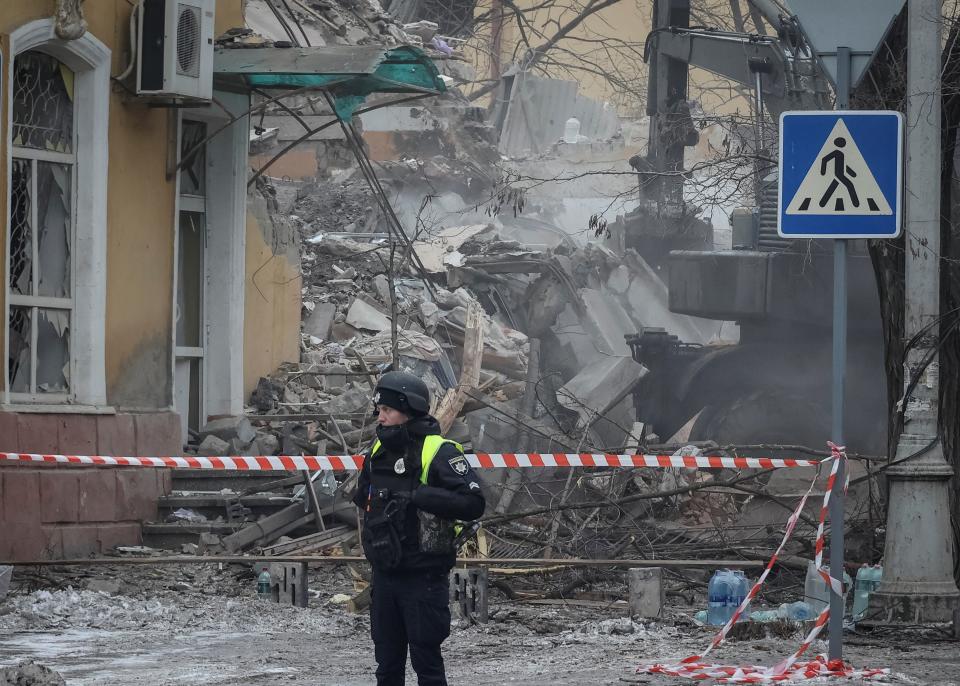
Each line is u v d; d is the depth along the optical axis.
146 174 43.22
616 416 60.97
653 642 29.45
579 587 36.78
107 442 40.75
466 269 69.69
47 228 40.53
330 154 83.94
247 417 47.16
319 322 60.09
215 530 40.50
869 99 35.28
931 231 31.61
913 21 31.39
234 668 25.44
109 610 32.16
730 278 59.97
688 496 45.06
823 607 33.19
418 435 19.14
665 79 69.31
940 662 27.42
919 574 31.27
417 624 18.97
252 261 51.50
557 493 43.75
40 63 40.03
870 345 59.72
